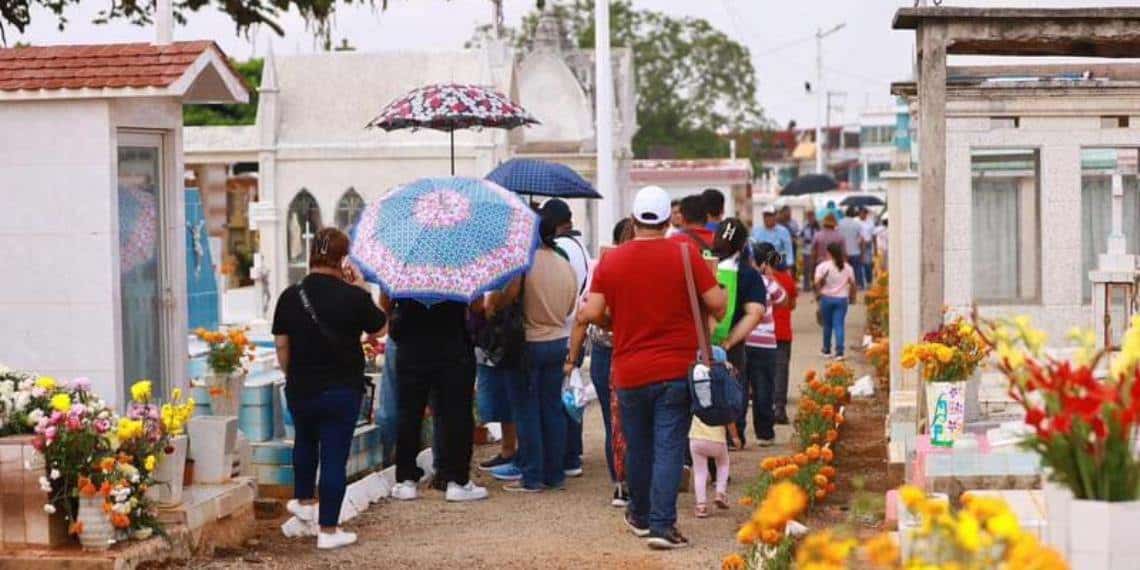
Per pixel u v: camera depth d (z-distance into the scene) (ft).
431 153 83.30
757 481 43.70
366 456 47.50
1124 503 23.11
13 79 38.29
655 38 274.36
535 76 103.45
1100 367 44.96
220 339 44.70
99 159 38.42
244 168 151.33
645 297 37.68
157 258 41.42
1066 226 47.70
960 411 37.78
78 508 34.35
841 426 56.39
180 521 36.14
